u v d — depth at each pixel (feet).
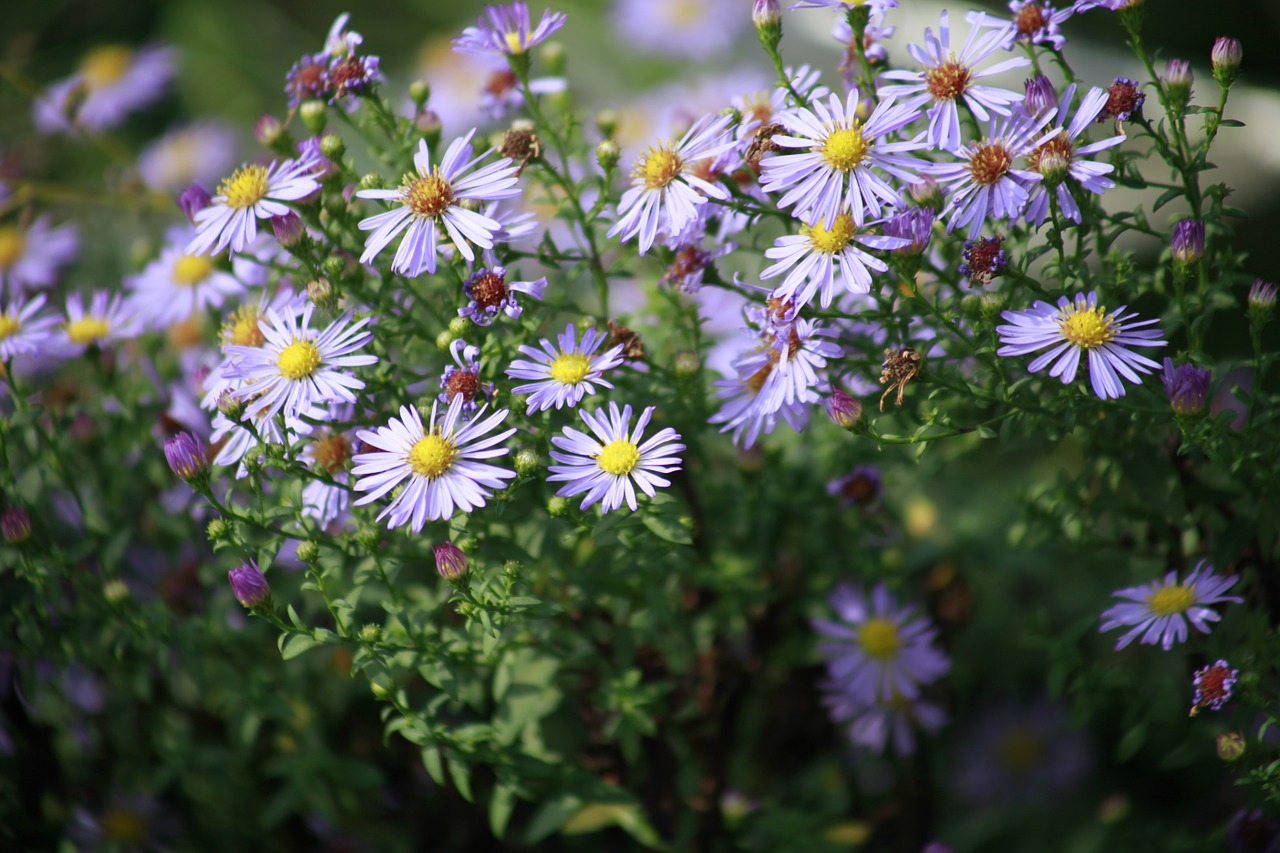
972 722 2.37
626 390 2.12
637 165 2.06
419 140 2.15
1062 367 1.98
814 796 2.29
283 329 2.04
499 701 2.13
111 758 2.29
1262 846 2.10
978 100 2.02
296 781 2.20
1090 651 2.33
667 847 2.17
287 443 2.03
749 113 2.13
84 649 2.21
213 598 2.24
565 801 2.12
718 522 2.21
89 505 2.26
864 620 2.23
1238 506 2.11
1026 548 2.21
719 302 2.27
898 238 1.99
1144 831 2.28
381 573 2.05
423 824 2.27
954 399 2.09
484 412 2.04
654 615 2.15
